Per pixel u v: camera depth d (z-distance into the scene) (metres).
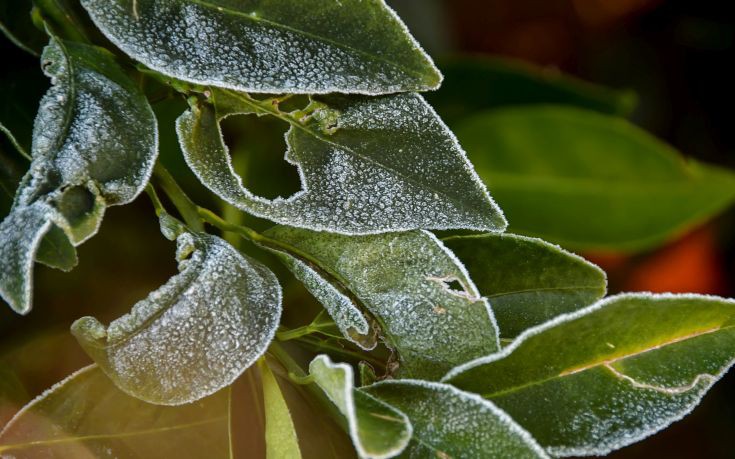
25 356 0.53
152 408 0.49
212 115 0.49
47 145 0.46
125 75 0.48
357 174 0.48
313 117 0.49
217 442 0.50
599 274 0.50
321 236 0.49
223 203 0.56
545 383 0.48
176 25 0.47
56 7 0.50
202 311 0.47
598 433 0.48
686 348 0.48
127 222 0.56
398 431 0.45
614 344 0.48
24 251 0.45
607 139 0.63
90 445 0.49
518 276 0.50
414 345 0.48
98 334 0.46
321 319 0.50
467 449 0.46
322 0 0.48
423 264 0.48
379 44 0.48
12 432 0.48
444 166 0.48
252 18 0.48
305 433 0.49
